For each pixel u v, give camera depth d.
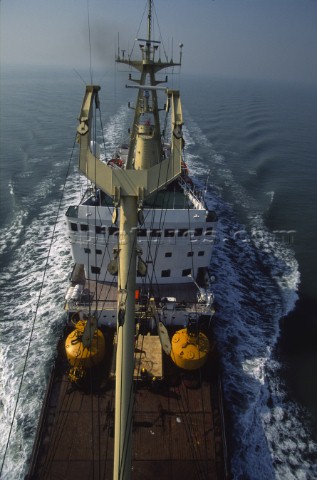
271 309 26.19
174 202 22.19
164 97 91.81
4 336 22.66
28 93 118.69
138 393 16.77
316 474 16.80
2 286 27.30
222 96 135.00
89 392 16.66
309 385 20.72
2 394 19.12
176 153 10.65
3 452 16.69
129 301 9.56
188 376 17.44
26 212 38.03
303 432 18.38
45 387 19.44
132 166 22.02
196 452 14.85
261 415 18.78
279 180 50.19
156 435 15.30
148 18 18.66
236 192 45.66
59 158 54.31
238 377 20.47
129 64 19.67
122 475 8.42
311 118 99.75
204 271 23.31
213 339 20.19
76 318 20.08
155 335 19.14
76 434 15.20
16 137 64.12
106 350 18.41
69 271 28.81
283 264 31.86
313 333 24.31
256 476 16.38
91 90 11.19
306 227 38.25
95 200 21.91
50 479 13.93
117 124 72.19
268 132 76.56
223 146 64.12
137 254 10.12
